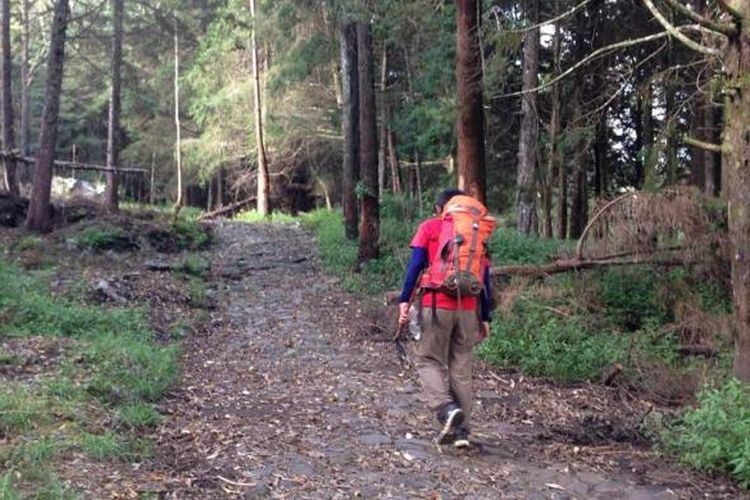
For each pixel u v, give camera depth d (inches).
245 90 1161.4
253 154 1261.1
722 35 257.0
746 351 259.3
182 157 1316.4
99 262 603.8
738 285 261.0
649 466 224.1
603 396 318.3
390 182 1216.2
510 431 256.1
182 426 238.7
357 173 789.2
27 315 380.5
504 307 413.4
